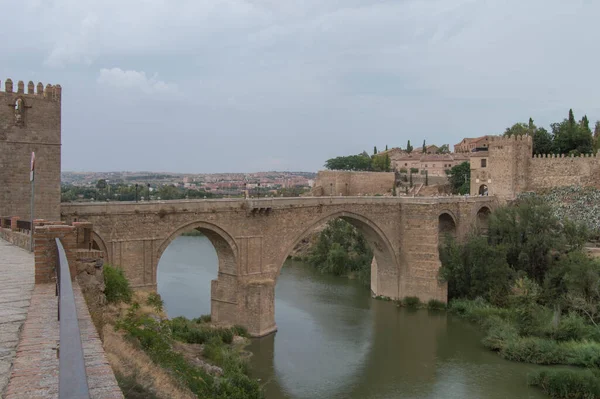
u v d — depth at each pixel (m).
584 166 100.81
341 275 106.69
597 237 87.56
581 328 60.62
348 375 53.25
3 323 14.90
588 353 54.72
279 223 66.56
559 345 58.31
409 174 183.50
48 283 20.47
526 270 80.12
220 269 64.44
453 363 56.94
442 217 90.06
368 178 159.62
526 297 66.62
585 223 86.62
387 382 51.75
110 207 49.88
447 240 87.06
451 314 76.25
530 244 80.25
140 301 46.22
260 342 60.94
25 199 44.31
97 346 12.77
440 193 156.38
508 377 52.94
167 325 42.00
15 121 43.59
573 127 131.25
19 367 11.13
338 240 118.06
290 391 49.06
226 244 61.31
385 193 157.62
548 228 82.06
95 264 24.34
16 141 43.62
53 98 45.53
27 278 21.98
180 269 102.25
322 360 57.09
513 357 57.69
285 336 64.31
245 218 62.34
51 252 20.64
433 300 79.44
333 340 63.88
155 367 24.41
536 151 131.38
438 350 61.06
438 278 79.75
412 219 82.88
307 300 84.31
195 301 76.31
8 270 24.22
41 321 14.87
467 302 77.50
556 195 101.31
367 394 48.88
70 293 9.59
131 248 51.75
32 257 29.09
